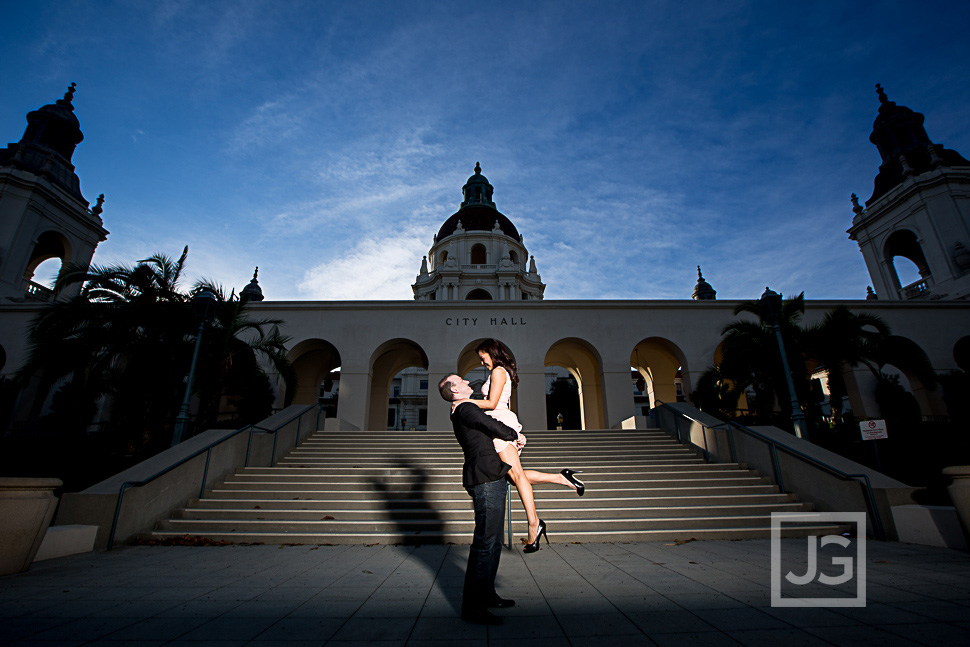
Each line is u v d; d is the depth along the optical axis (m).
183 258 15.38
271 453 11.38
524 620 3.14
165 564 5.36
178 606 3.51
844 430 16.00
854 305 22.33
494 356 3.86
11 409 20.23
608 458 12.01
